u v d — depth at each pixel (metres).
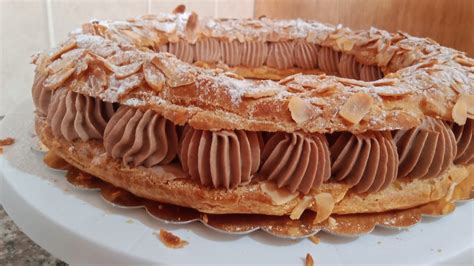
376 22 0.45
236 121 0.24
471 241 0.25
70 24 0.48
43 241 0.25
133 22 0.43
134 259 0.23
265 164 0.26
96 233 0.24
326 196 0.25
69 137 0.28
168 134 0.26
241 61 0.47
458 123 0.27
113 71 0.27
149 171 0.26
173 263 0.22
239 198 0.25
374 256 0.24
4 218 0.30
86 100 0.28
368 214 0.27
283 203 0.25
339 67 0.45
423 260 0.24
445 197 0.28
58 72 0.28
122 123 0.26
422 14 0.40
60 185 0.28
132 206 0.26
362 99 0.25
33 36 0.46
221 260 0.23
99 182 0.28
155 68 0.26
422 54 0.36
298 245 0.24
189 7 0.55
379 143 0.26
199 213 0.26
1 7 0.43
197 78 0.25
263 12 0.59
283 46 0.47
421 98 0.26
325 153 0.25
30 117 0.36
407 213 0.27
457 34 0.38
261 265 0.23
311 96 0.25
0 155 0.30
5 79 0.46
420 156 0.27
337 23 0.50
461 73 0.29
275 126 0.24
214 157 0.24
